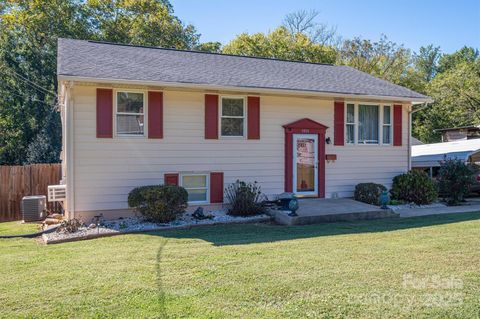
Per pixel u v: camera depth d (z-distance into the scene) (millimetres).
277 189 12688
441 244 7113
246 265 5848
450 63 50500
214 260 6184
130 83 10203
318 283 4980
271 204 11828
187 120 11492
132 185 10891
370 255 6363
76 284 5105
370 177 14039
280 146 12742
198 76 11633
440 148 19859
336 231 8797
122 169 10773
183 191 10336
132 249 7215
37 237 9289
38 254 7090
